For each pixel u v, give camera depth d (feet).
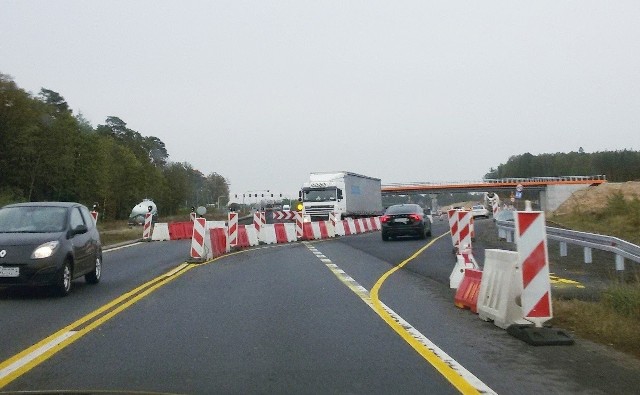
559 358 25.03
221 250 82.38
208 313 35.68
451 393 20.35
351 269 60.34
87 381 21.72
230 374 22.68
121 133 411.54
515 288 30.71
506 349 26.61
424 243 98.63
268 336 29.40
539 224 28.86
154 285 48.52
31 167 210.59
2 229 43.47
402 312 35.88
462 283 38.47
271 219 203.10
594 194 188.96
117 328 31.40
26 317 34.68
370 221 155.43
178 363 24.32
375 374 22.67
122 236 132.46
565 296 39.81
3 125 196.85
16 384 21.35
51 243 41.37
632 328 29.09
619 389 20.77
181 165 394.32
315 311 36.27
